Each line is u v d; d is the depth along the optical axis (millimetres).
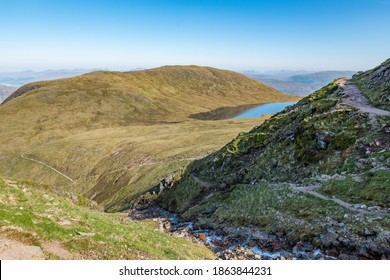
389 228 29375
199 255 30734
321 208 37312
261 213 43219
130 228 30688
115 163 145250
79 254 20391
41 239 20578
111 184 126750
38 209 25906
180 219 60250
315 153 51906
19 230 20266
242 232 41562
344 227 32031
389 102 55969
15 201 26469
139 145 152500
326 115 57000
